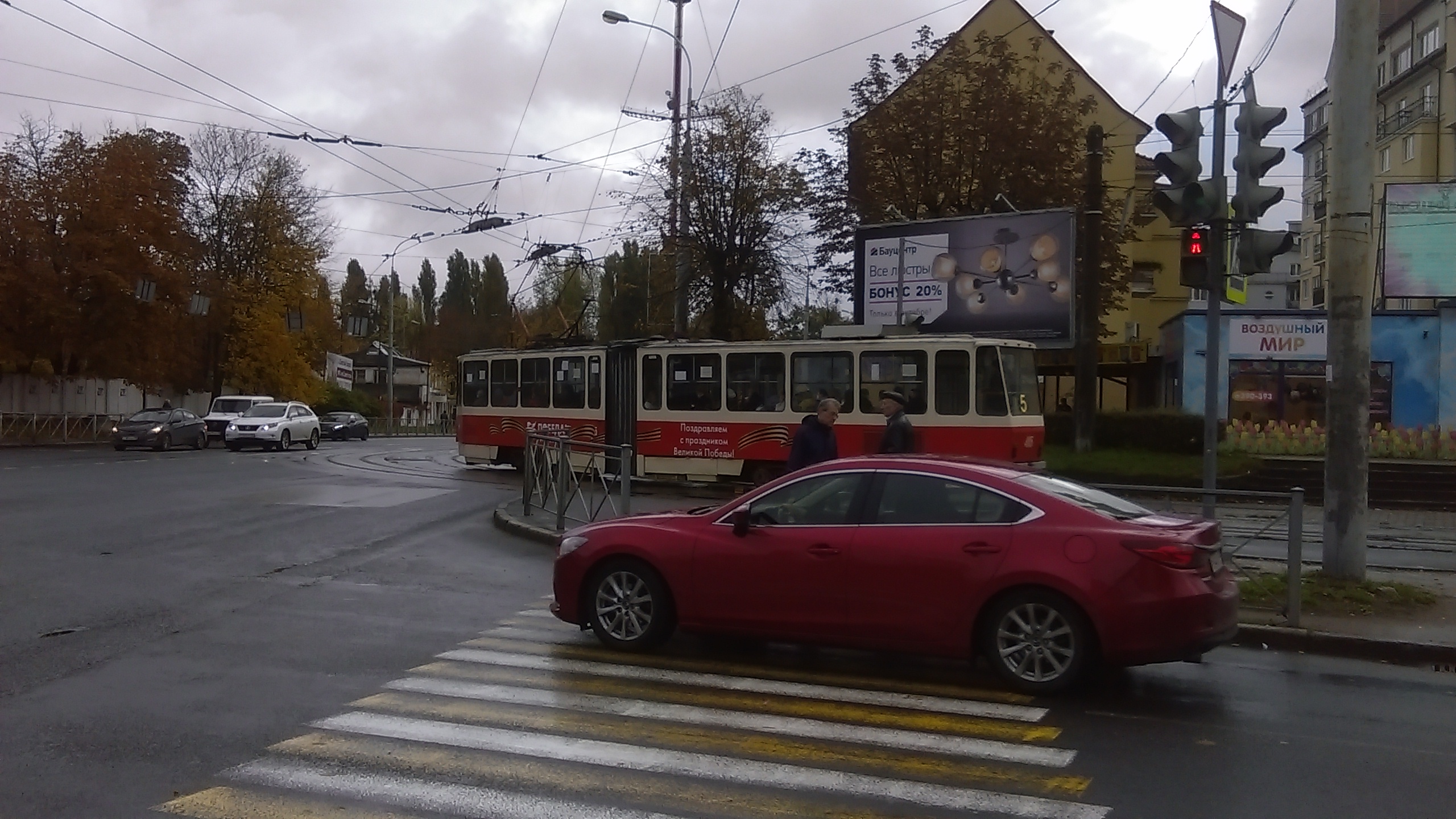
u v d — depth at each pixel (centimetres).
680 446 2259
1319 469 2498
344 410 7288
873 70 3456
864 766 568
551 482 1548
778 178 3494
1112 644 688
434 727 629
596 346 2450
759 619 782
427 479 2462
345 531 1555
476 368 2767
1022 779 554
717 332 3531
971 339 1959
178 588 1102
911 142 3272
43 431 4497
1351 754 610
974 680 750
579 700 689
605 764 564
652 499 2031
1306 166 6266
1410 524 2005
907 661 803
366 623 944
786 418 2133
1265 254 1073
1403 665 854
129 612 980
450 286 9088
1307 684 778
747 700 693
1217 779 561
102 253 4206
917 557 736
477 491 2150
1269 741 632
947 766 572
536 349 2614
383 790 525
